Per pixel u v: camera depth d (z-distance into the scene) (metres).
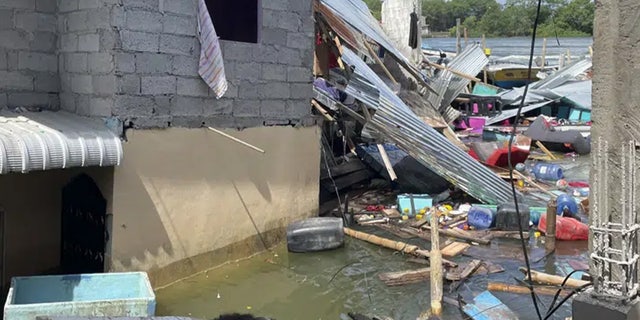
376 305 6.89
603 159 4.06
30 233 7.18
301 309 6.77
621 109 3.98
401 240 9.38
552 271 8.05
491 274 7.88
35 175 7.16
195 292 7.12
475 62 22.36
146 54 6.79
